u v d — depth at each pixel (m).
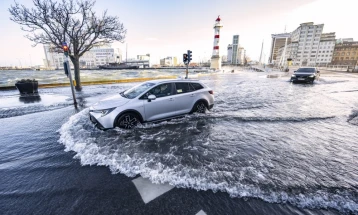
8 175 3.05
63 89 14.09
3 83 23.12
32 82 11.81
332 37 100.50
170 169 3.16
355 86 15.62
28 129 5.23
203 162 3.40
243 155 3.70
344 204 2.38
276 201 2.44
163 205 2.38
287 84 17.56
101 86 16.00
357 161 3.52
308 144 4.27
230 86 16.12
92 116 5.01
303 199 2.46
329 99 9.77
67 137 4.57
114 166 3.28
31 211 2.29
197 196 2.53
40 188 2.72
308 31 98.56
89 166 3.29
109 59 131.88
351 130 5.23
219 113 6.89
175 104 5.84
